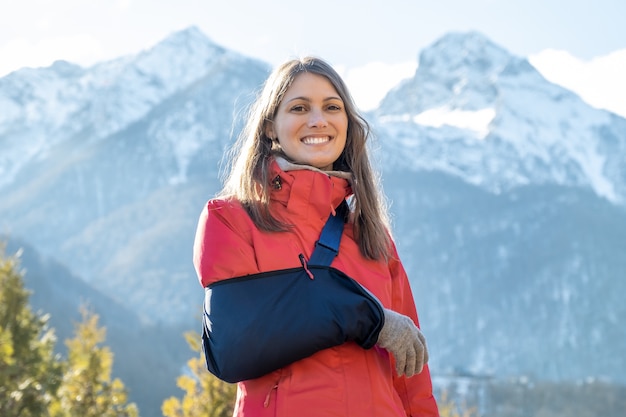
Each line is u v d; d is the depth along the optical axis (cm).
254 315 265
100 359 1062
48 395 949
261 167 292
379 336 277
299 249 280
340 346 274
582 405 9288
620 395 9431
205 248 280
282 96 309
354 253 295
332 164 320
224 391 964
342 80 314
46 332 1032
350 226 299
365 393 272
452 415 1222
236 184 299
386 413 274
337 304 266
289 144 305
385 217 317
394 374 301
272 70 318
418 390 303
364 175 311
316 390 269
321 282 272
